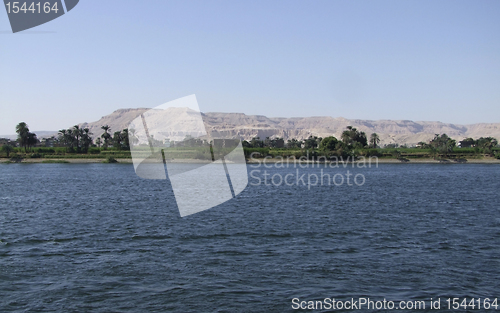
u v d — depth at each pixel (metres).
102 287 20.70
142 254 26.50
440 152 196.00
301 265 24.17
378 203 54.16
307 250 27.61
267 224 37.00
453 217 41.84
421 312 18.23
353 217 41.56
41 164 170.88
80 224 36.97
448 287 20.89
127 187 77.75
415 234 32.88
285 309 18.44
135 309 18.36
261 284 21.22
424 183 90.31
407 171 137.12
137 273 22.73
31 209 47.59
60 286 20.77
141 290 20.36
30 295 19.66
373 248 28.22
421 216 42.47
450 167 161.25
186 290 20.36
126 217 40.94
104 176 108.19
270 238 31.23
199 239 30.83
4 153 186.12
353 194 66.50
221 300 19.23
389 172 131.62
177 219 39.50
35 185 82.56
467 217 41.91
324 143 191.50
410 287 20.89
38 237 31.45
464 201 56.88
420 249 27.94
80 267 23.72
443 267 23.91
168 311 18.19
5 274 22.36
